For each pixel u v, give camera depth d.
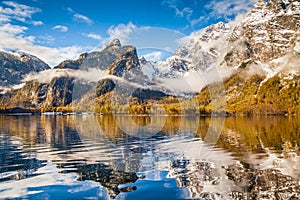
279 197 9.46
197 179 11.38
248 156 16.09
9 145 21.41
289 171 12.59
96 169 12.95
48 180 11.45
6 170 13.16
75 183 11.01
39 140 24.30
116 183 10.91
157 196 9.57
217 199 9.30
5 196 9.75
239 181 11.16
